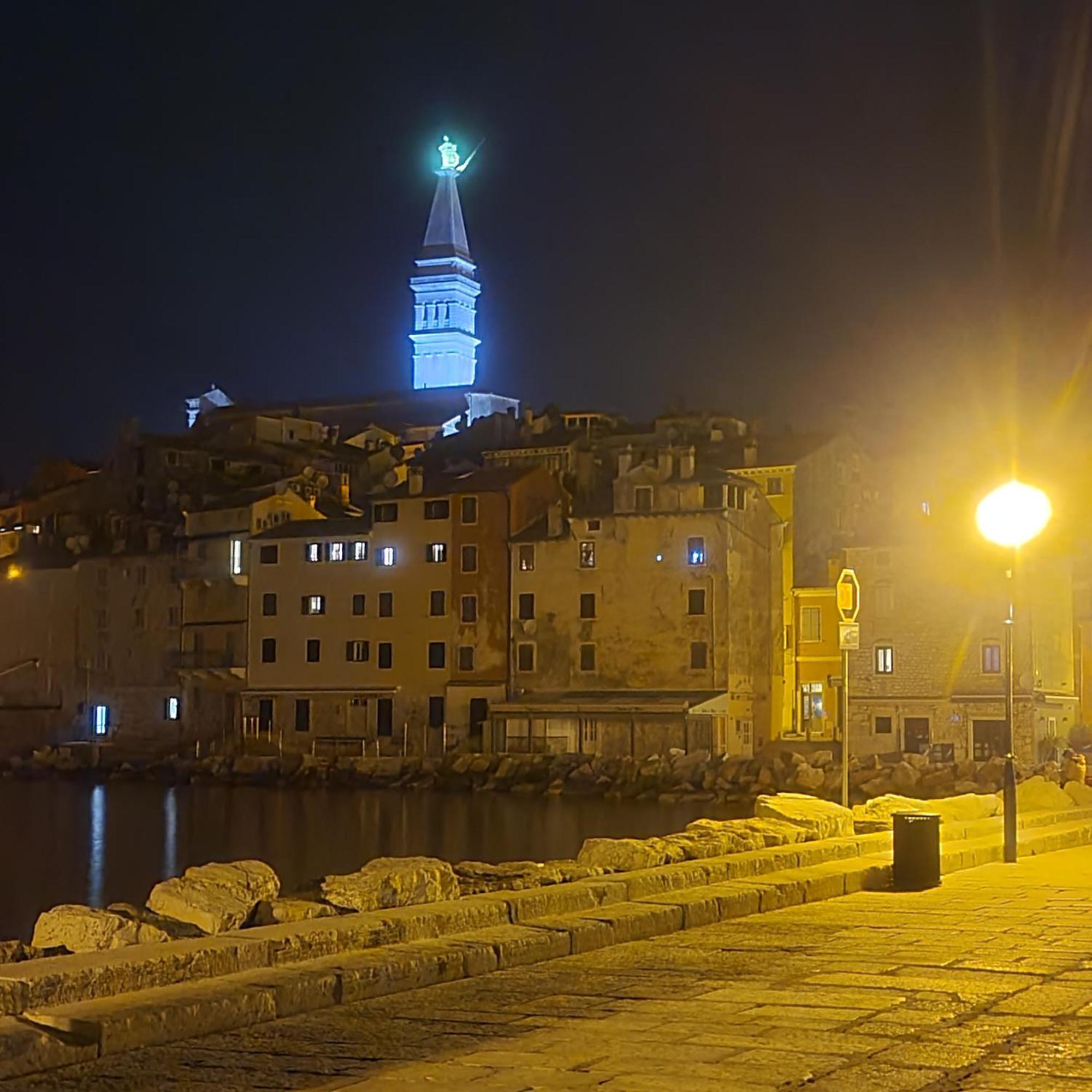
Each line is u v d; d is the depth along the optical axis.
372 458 150.75
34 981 11.48
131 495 141.50
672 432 126.75
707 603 104.44
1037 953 15.27
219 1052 11.12
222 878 17.20
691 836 22.73
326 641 115.62
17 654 132.38
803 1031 11.47
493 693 109.62
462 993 13.34
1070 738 100.00
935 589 97.88
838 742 100.12
